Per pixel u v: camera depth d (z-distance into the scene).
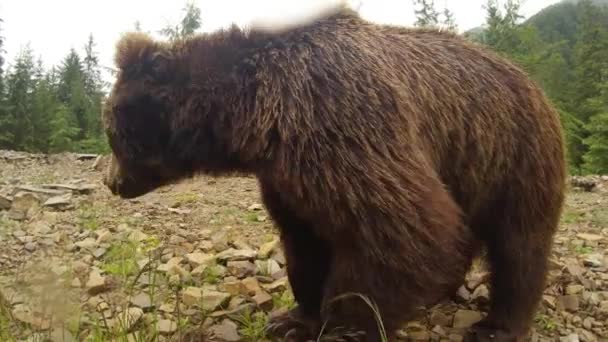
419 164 1.30
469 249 1.68
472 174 1.53
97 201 3.08
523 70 1.72
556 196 1.64
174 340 1.48
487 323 1.65
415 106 1.38
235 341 1.52
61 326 1.41
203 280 1.93
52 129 15.47
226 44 1.45
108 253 2.12
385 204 1.23
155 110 1.49
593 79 13.14
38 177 4.16
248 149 1.36
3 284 1.74
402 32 1.55
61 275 1.58
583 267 2.19
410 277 1.25
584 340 1.66
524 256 1.61
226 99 1.40
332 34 1.39
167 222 2.71
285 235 1.61
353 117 1.26
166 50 1.50
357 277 1.27
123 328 1.38
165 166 1.54
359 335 1.30
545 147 1.61
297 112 1.28
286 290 1.88
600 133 8.59
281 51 1.38
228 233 2.47
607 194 3.90
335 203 1.24
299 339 1.58
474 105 1.51
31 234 2.35
